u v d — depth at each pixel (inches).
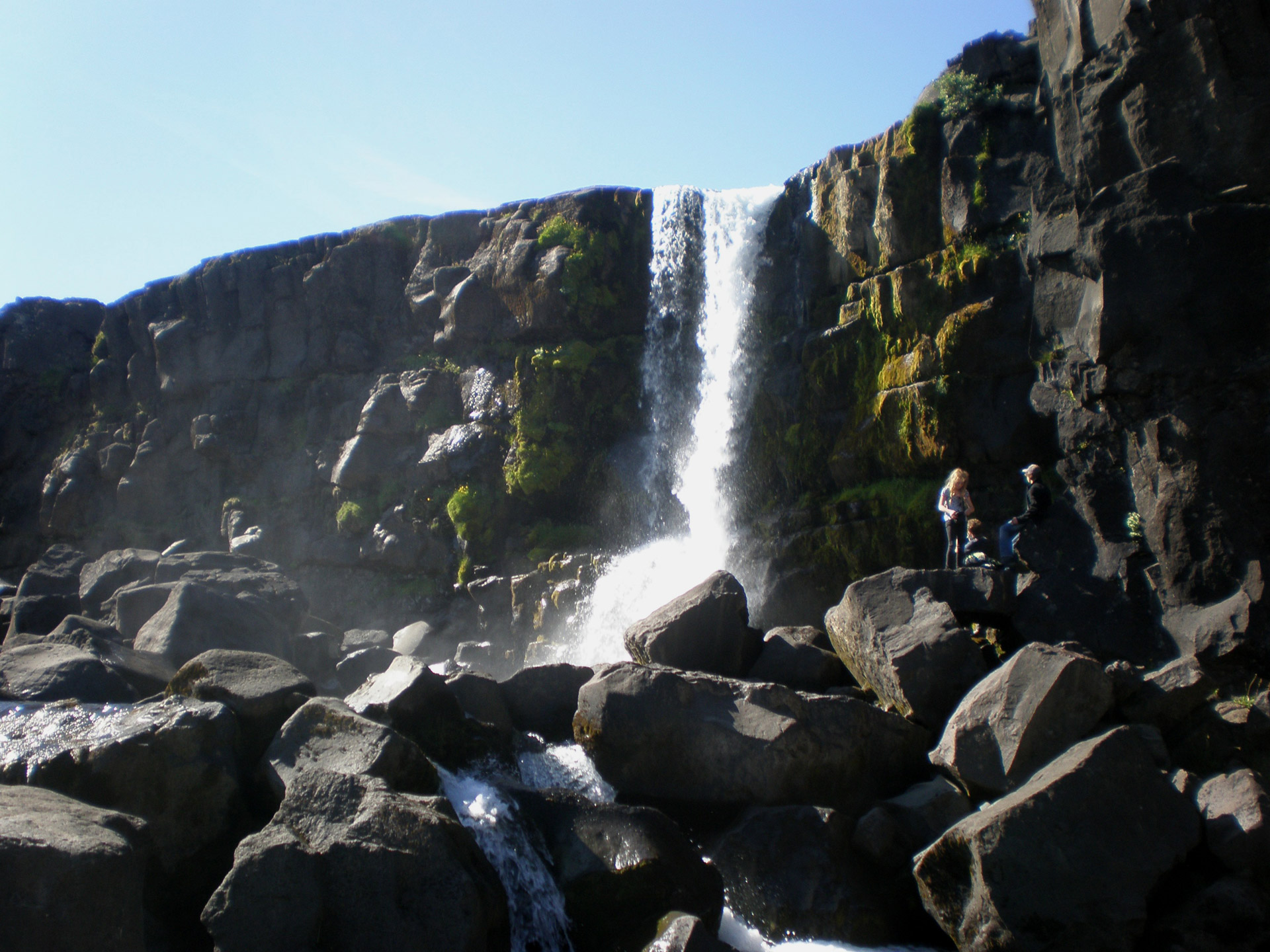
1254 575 458.0
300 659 697.0
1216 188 492.7
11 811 254.7
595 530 948.0
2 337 1359.5
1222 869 313.0
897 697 442.3
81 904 233.5
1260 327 471.2
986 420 661.9
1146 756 328.5
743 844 363.6
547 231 1010.1
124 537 1175.6
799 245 860.6
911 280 720.3
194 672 394.0
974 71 716.0
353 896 288.7
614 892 327.0
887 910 346.9
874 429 732.7
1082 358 571.8
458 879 288.4
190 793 334.6
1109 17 539.8
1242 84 489.1
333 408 1099.3
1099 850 307.0
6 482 1322.6
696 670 494.9
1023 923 301.9
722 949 295.9
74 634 540.7
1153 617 501.7
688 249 971.3
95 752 325.7
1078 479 561.9
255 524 1096.2
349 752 335.6
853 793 392.5
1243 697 440.1
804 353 804.6
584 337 1003.3
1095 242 514.3
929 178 732.7
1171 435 493.0
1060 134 583.8
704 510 887.7
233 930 280.7
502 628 908.6
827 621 531.8
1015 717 371.9
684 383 951.0
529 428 970.7
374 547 1002.7
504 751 422.6
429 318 1071.6
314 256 1153.4
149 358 1256.2
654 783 401.7
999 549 624.4
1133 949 298.0
